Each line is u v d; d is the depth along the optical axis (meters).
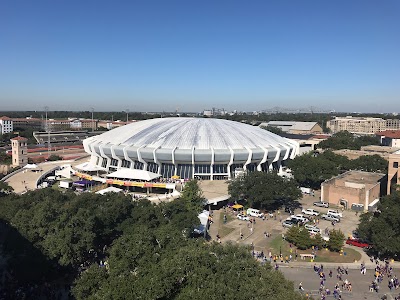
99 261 72.25
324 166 144.25
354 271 76.38
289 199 121.56
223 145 145.38
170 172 144.62
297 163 150.38
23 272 61.97
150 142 147.50
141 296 45.72
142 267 52.59
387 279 72.62
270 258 82.00
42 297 62.06
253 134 162.75
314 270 76.50
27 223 68.69
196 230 89.31
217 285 46.09
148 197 121.06
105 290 47.94
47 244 64.12
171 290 48.31
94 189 132.62
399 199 88.19
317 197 137.25
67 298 61.72
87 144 168.25
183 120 172.25
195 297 44.97
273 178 115.94
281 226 103.19
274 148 153.88
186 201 101.12
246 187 114.88
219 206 120.75
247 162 146.75
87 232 67.31
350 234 97.75
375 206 121.25
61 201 85.50
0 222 79.69
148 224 75.12
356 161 169.38
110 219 74.69
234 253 54.09
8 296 61.66
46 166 181.50
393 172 124.69
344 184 130.50
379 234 80.88
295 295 46.56
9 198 87.50
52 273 68.19
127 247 56.56
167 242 59.34
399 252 80.12
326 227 103.50
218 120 179.50
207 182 141.00
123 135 160.88
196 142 145.38
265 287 46.41
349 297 65.50
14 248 65.81
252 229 99.94
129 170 137.75
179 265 49.19
